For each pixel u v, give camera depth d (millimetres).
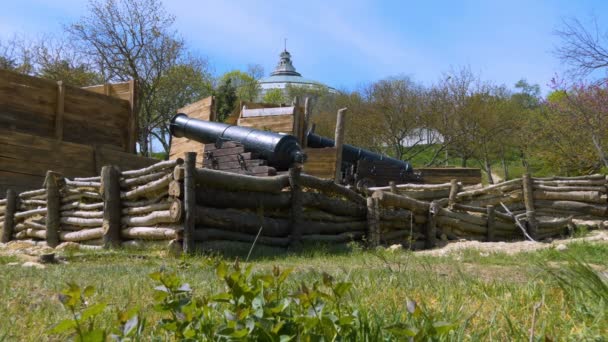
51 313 3727
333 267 7359
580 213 16125
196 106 18922
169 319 2576
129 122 16109
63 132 14680
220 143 14008
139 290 4566
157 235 9078
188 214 8734
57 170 14000
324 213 11234
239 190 9805
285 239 10383
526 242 12336
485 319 3379
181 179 8867
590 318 3336
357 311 2672
